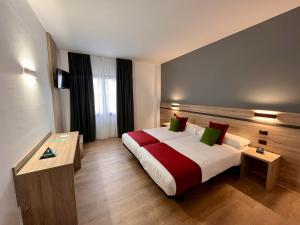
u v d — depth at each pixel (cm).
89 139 427
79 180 238
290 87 210
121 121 470
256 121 246
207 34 282
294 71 205
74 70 389
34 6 192
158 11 206
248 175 248
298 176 203
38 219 144
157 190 213
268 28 228
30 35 188
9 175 125
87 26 249
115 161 304
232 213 171
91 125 426
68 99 395
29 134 170
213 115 324
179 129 359
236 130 279
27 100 170
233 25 246
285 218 164
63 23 238
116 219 165
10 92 133
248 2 186
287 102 214
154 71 518
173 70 454
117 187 221
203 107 347
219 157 215
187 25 246
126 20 230
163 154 224
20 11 161
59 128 348
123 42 321
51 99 279
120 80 455
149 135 321
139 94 509
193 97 386
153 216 168
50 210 146
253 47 249
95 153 345
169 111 470
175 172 177
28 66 177
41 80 226
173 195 171
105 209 179
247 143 248
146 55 419
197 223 158
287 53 210
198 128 334
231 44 284
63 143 214
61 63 374
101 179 241
